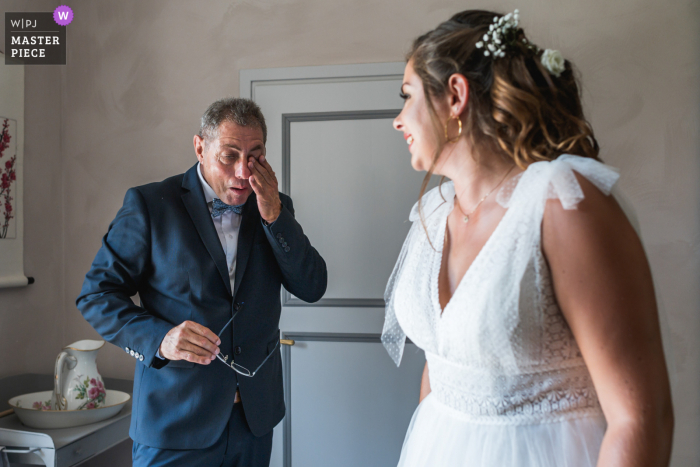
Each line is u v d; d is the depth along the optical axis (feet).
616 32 6.98
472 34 2.70
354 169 7.59
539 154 2.49
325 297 7.63
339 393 7.54
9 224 7.13
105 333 4.61
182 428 4.55
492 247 2.48
